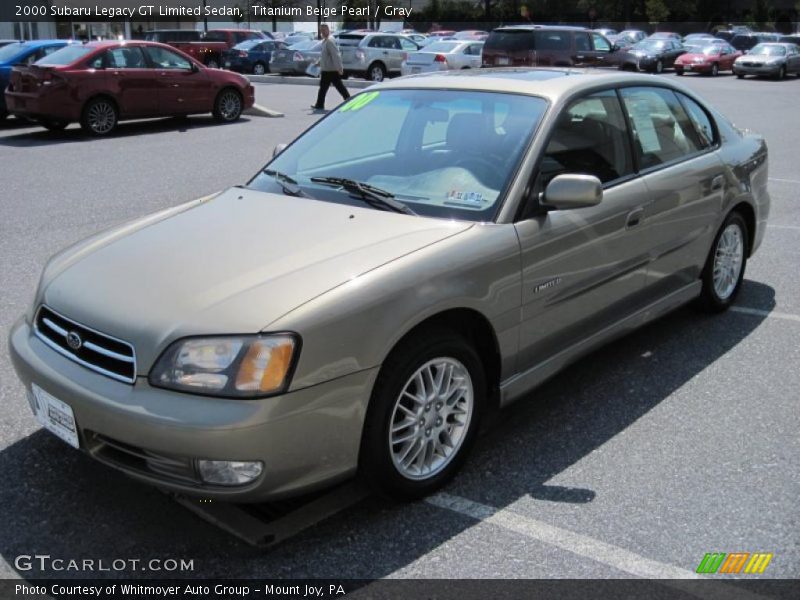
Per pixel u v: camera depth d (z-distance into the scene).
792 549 3.02
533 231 3.59
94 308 3.04
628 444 3.78
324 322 2.84
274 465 2.79
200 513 3.18
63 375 3.00
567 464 3.61
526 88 4.12
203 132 14.25
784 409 4.14
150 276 3.15
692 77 31.25
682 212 4.64
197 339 2.79
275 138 13.49
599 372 4.59
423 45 28.12
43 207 8.45
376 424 3.03
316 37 38.78
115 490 3.36
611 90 4.38
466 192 3.68
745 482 3.46
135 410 2.77
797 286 6.11
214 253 3.28
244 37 33.09
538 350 3.77
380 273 3.05
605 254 4.02
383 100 4.45
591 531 3.12
